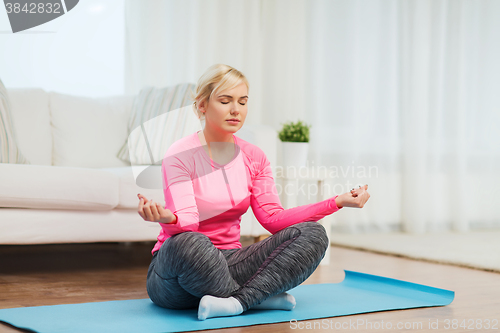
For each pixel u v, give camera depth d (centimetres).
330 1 394
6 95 251
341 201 148
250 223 258
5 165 202
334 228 391
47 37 325
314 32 397
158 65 360
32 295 173
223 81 143
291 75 404
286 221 154
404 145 400
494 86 418
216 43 389
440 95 404
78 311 148
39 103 285
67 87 332
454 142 408
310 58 398
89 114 296
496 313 159
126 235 224
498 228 417
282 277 141
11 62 318
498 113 418
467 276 232
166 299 147
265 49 410
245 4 400
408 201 397
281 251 142
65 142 287
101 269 232
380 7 396
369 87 394
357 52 390
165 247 135
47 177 206
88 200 213
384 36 397
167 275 138
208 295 138
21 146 272
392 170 399
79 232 214
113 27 344
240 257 148
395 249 306
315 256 142
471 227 417
